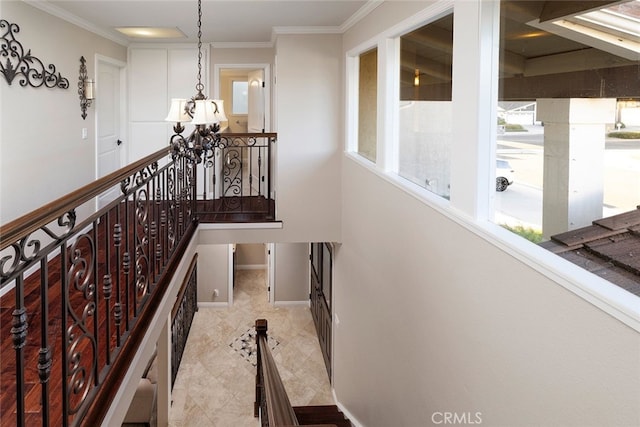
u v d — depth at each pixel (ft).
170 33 20.56
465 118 7.90
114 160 21.99
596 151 5.04
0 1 12.14
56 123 15.52
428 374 9.73
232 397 19.97
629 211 4.65
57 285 12.59
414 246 10.62
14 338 5.16
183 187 15.80
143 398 16.81
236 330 26.23
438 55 9.97
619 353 4.44
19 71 13.10
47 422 5.69
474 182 7.56
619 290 4.69
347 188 18.83
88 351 8.39
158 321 10.36
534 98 6.23
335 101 19.71
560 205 5.69
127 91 23.25
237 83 36.24
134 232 9.29
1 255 12.24
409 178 12.11
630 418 4.32
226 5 15.29
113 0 14.55
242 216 20.58
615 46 4.83
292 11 16.14
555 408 5.44
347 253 18.76
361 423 15.92
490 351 7.02
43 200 14.61
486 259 7.11
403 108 12.77
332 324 21.36
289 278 29.60
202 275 28.91
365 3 14.71
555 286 5.42
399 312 11.79
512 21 6.85
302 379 22.07
